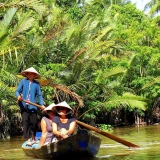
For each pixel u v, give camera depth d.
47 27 25.09
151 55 31.34
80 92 25.84
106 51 28.97
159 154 11.52
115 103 25.91
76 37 25.77
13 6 20.00
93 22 27.58
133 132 22.30
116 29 32.44
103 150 12.86
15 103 22.23
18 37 20.38
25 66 22.42
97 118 30.86
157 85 31.02
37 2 19.92
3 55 19.67
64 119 11.42
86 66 25.50
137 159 10.70
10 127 24.28
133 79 31.31
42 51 23.23
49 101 23.56
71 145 10.94
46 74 22.98
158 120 34.06
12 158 12.18
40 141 12.10
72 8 33.19
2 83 20.12
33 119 12.38
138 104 25.39
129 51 31.14
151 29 33.06
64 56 25.45
